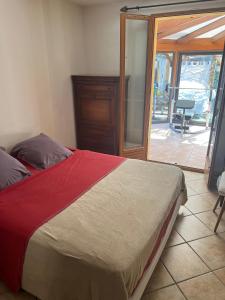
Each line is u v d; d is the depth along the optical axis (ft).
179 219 7.96
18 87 8.89
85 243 4.41
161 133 18.33
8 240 4.86
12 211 5.40
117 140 12.05
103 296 4.03
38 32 9.44
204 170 11.37
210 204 8.86
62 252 4.27
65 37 11.03
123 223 5.02
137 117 12.21
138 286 4.60
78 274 4.16
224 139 9.49
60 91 11.28
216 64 19.67
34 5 9.05
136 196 6.12
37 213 5.32
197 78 20.61
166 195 6.23
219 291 5.39
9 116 8.70
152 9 10.45
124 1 10.84
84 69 12.86
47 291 4.62
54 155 8.50
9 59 8.34
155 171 7.68
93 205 5.68
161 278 5.71
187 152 14.17
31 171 7.70
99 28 11.84
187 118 19.11
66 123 12.09
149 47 10.64
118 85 11.12
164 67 20.44
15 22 8.35
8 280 5.11
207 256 6.39
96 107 11.92
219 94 9.86
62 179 7.07
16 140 9.17
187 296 5.26
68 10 10.92
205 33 16.92
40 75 9.88
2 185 6.46
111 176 7.28
